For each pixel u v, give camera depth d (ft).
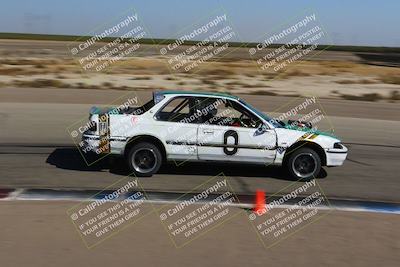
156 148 27.86
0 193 23.81
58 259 15.93
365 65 165.78
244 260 16.48
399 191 28.14
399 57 246.47
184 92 28.84
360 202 25.25
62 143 37.17
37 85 75.72
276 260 16.60
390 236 19.45
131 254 16.60
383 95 85.46
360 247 18.12
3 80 80.64
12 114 48.88
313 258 16.92
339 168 33.27
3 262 15.46
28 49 193.26
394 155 38.96
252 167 31.58
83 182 26.55
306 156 28.81
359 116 59.31
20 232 18.12
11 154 32.96
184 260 16.26
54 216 20.29
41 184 25.88
